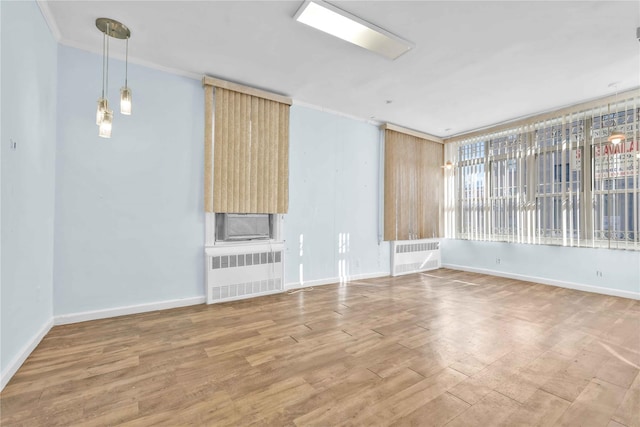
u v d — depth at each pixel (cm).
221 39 302
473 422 165
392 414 171
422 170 624
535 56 328
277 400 183
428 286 489
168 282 363
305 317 335
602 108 438
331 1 245
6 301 202
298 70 368
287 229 459
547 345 264
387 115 528
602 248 439
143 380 205
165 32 291
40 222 262
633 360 237
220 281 389
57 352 244
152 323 312
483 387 199
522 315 345
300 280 474
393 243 576
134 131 343
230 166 396
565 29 279
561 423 164
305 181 479
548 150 495
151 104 353
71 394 188
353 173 537
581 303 394
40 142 259
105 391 191
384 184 567
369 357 241
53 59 288
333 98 455
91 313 317
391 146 571
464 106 480
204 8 255
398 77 383
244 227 414
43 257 271
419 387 198
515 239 538
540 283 509
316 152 491
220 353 246
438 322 321
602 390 196
